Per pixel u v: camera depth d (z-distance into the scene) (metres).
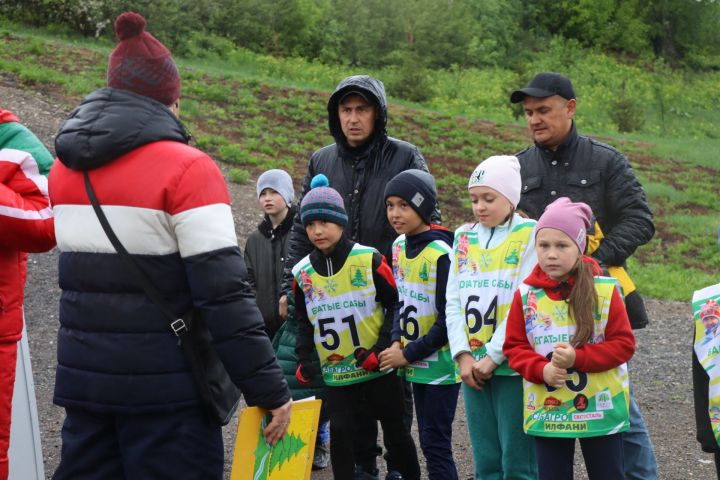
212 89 20.88
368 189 4.90
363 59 33.72
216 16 30.28
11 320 3.65
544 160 4.52
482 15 40.44
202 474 3.01
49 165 3.74
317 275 4.45
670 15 46.72
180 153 2.97
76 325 3.01
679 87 39.94
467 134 22.48
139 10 26.09
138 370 2.93
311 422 3.33
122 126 2.93
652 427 6.34
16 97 16.27
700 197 20.36
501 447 4.06
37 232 3.55
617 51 44.91
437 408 4.30
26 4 24.41
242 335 2.92
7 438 3.67
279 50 31.83
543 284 3.73
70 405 3.02
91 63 20.19
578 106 31.98
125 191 2.93
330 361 4.47
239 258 2.96
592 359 3.57
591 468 3.69
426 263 4.35
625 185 4.40
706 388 3.60
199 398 2.99
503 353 3.81
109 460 3.05
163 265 2.95
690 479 5.19
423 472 5.21
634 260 15.18
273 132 19.14
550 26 45.25
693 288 13.22
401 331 4.39
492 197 4.05
